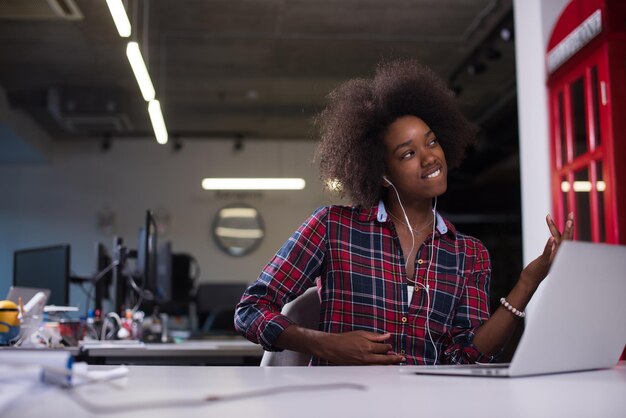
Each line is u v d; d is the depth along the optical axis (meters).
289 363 1.89
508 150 9.15
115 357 3.46
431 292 1.91
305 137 11.14
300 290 1.94
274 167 11.09
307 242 1.93
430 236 1.97
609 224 3.96
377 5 6.67
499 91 8.95
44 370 0.91
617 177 3.91
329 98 2.27
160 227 10.80
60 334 3.19
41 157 10.43
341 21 7.05
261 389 0.98
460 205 10.91
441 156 2.02
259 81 8.83
